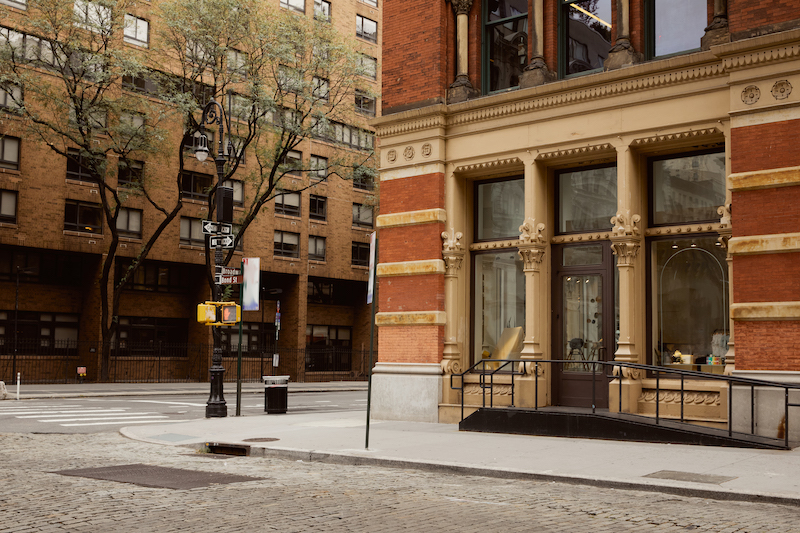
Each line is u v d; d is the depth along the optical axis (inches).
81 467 431.5
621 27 621.0
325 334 2132.1
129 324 1759.4
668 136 589.9
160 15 1482.5
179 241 1750.7
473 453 468.8
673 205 619.8
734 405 531.2
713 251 593.6
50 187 1565.0
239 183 1856.5
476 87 714.2
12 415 812.0
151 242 1553.9
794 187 519.5
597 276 648.4
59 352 1656.0
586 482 379.6
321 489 356.8
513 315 690.8
